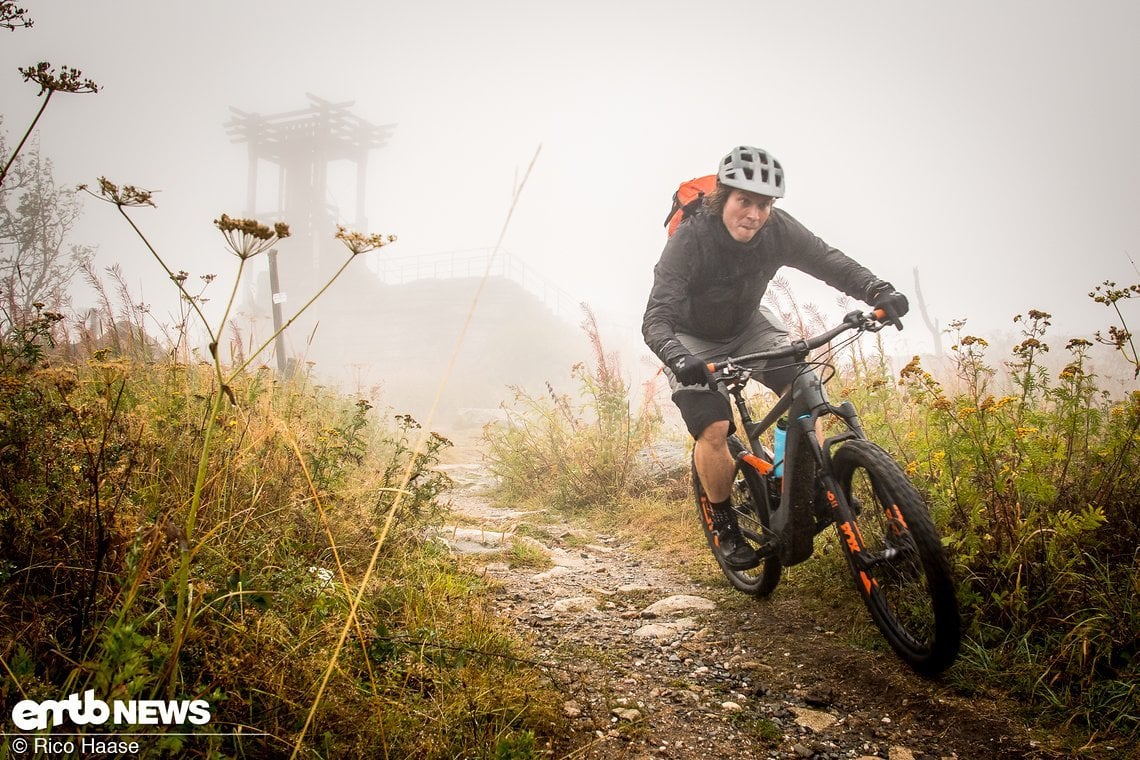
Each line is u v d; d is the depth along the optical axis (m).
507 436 7.38
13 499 1.87
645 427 6.58
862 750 2.04
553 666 2.45
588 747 2.01
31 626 1.63
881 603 2.60
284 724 1.69
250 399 3.80
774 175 2.98
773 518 3.01
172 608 1.76
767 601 3.35
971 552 2.54
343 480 3.83
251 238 1.34
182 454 2.92
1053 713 2.11
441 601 2.76
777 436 3.07
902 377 3.06
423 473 3.70
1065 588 2.43
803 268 3.37
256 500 2.79
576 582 3.85
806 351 2.77
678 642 2.90
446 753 1.76
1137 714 1.99
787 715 2.26
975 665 2.38
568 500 6.27
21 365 2.26
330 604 2.27
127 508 2.03
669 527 5.08
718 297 3.27
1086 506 2.49
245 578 2.02
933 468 2.89
